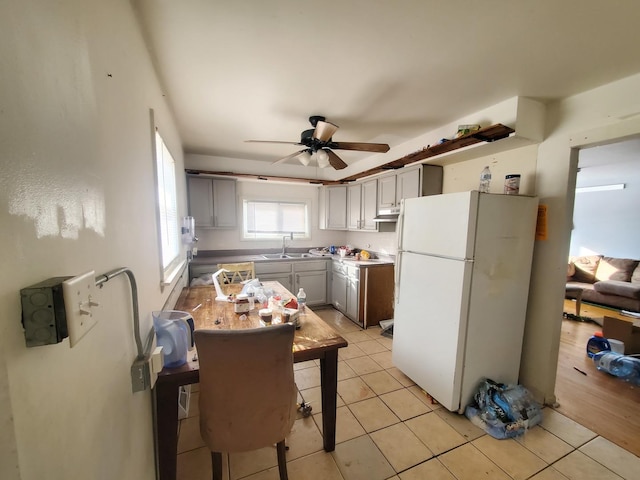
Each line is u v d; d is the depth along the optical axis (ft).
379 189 11.32
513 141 6.60
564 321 12.42
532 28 4.11
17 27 1.38
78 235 1.98
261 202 14.10
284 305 5.72
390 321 11.39
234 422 3.67
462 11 3.79
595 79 5.45
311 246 15.34
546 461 4.99
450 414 6.21
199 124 8.31
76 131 2.00
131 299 3.18
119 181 2.95
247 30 4.23
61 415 1.65
